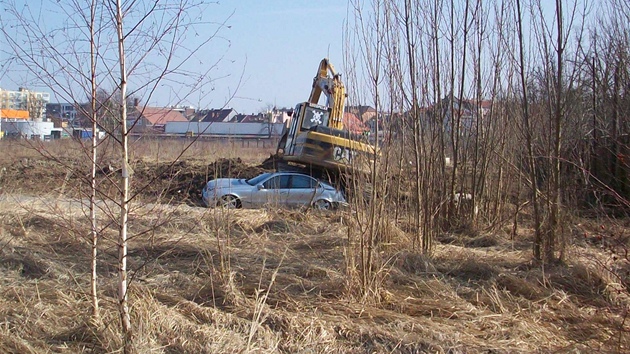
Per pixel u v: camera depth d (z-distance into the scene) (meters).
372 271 6.67
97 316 5.05
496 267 7.90
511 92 11.65
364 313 5.82
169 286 6.66
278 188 14.06
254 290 6.44
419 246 8.50
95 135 4.66
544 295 6.77
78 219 8.95
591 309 6.29
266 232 10.14
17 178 15.95
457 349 4.92
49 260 7.36
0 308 5.40
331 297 6.35
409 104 8.80
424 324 5.55
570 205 8.65
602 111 10.18
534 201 8.45
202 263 7.68
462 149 12.23
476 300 6.50
